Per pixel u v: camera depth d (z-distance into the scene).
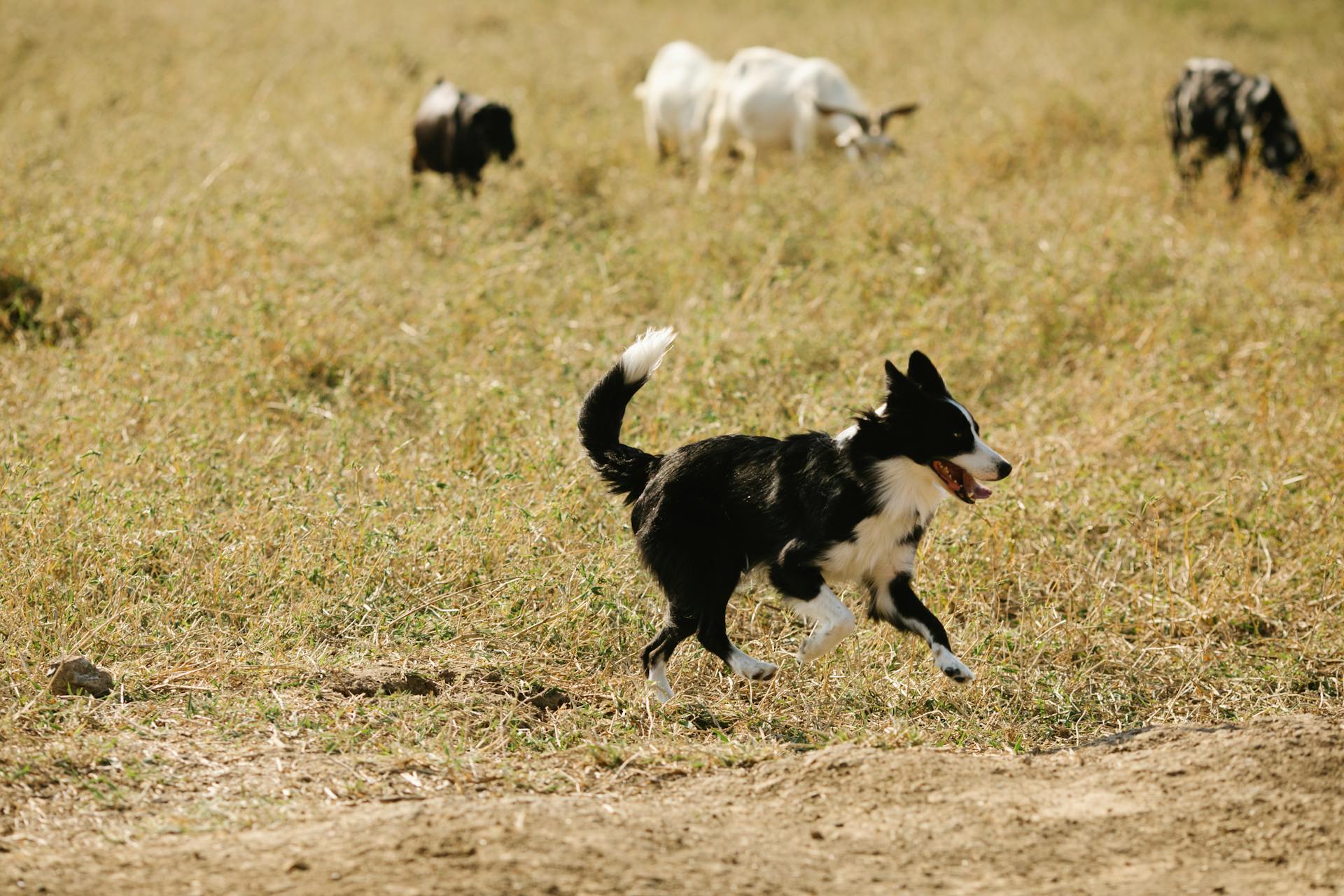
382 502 10.15
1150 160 22.36
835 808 6.70
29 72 27.30
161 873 5.71
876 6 41.97
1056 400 13.62
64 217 16.42
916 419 8.09
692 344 13.70
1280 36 38.25
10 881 5.59
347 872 5.59
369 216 18.73
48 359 13.34
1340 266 16.83
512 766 7.37
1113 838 6.31
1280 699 9.05
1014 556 10.45
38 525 9.66
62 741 7.28
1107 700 9.09
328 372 13.52
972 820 6.51
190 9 36.41
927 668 9.23
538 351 14.05
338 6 38.72
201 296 14.64
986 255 16.53
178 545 9.77
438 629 9.15
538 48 34.34
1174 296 15.55
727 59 33.28
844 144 22.22
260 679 8.30
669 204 19.75
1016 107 26.11
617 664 9.14
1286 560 10.73
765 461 8.43
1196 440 12.66
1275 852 6.11
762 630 9.72
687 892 5.54
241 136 21.97
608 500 11.02
